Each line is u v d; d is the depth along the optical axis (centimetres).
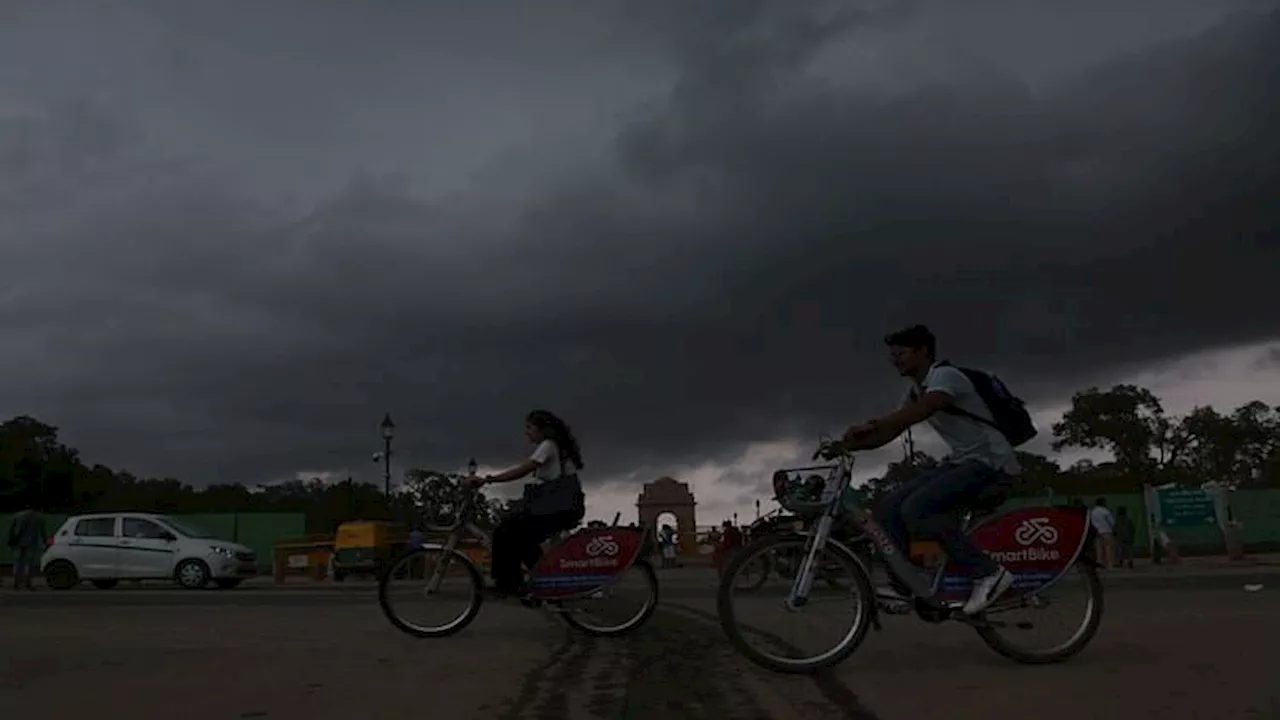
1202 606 1070
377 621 1038
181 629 969
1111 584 1678
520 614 1051
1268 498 3819
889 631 796
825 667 605
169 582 2620
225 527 3969
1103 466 7562
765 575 614
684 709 511
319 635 884
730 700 531
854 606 611
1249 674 570
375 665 677
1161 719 459
